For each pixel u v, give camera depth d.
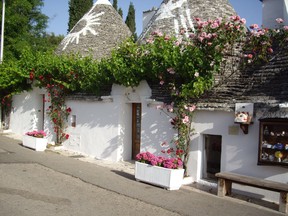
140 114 10.85
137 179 8.21
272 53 8.25
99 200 6.57
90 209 5.99
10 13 22.73
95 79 11.09
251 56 7.79
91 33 15.44
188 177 8.24
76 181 7.99
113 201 6.55
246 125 7.18
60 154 11.80
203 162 8.41
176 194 7.23
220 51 8.00
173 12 11.51
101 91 11.42
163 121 9.10
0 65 16.95
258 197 7.17
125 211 5.99
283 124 6.57
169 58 8.41
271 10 10.55
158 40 9.00
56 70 12.83
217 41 7.89
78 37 15.43
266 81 7.77
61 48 15.69
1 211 5.58
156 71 8.83
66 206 6.07
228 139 7.62
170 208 6.26
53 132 13.73
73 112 12.59
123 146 10.88
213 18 11.01
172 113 8.84
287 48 8.00
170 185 7.50
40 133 12.66
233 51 8.53
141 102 9.84
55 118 12.98
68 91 12.87
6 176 8.03
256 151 7.11
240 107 7.27
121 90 10.59
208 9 11.23
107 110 11.12
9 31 23.20
